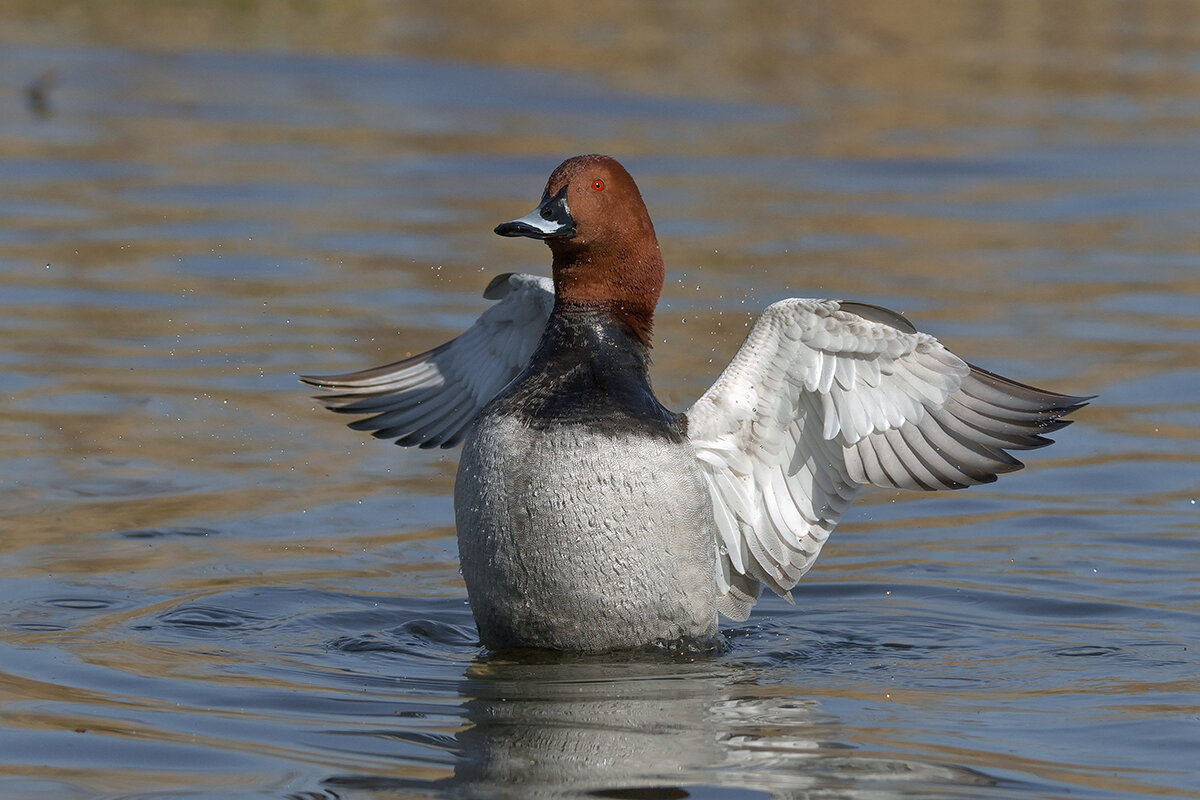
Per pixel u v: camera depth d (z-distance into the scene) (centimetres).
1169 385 1412
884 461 855
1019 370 1427
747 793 618
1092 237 2030
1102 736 696
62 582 927
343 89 3019
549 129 2670
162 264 1767
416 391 974
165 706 715
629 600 800
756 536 870
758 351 848
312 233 1941
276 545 1024
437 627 875
